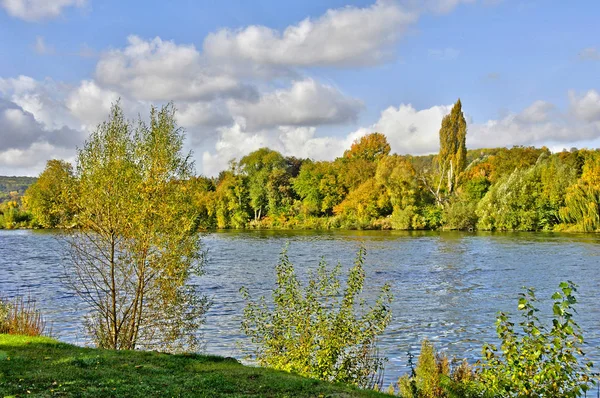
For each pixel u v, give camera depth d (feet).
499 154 355.97
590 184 246.06
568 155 316.81
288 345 44.34
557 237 218.18
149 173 60.64
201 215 64.95
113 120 61.21
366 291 101.40
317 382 37.06
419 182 302.86
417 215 287.28
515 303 90.07
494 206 269.03
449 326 75.10
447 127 303.48
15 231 312.71
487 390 32.09
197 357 43.91
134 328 60.85
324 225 326.44
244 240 235.40
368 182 318.65
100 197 59.06
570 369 31.35
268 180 360.89
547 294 97.09
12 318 57.93
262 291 103.19
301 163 460.14
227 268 137.80
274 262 150.71
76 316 80.23
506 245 187.73
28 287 105.40
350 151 441.27
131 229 58.80
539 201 263.29
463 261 145.38
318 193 355.15
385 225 300.40
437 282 112.16
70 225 61.31
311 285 48.75
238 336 69.62
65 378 34.96
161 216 59.62
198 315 63.26
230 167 366.84
